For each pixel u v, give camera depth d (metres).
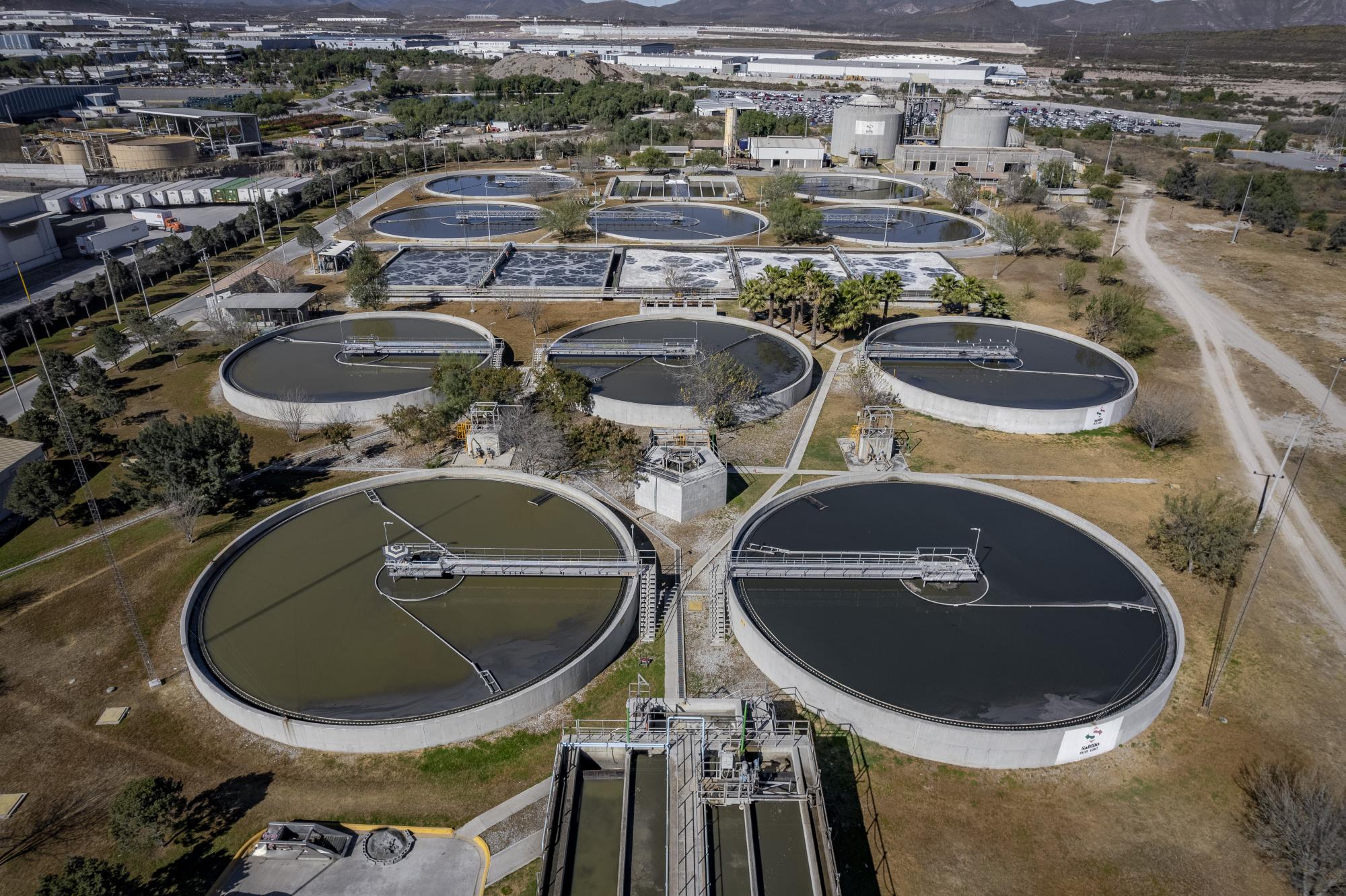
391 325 98.38
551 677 44.03
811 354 85.31
